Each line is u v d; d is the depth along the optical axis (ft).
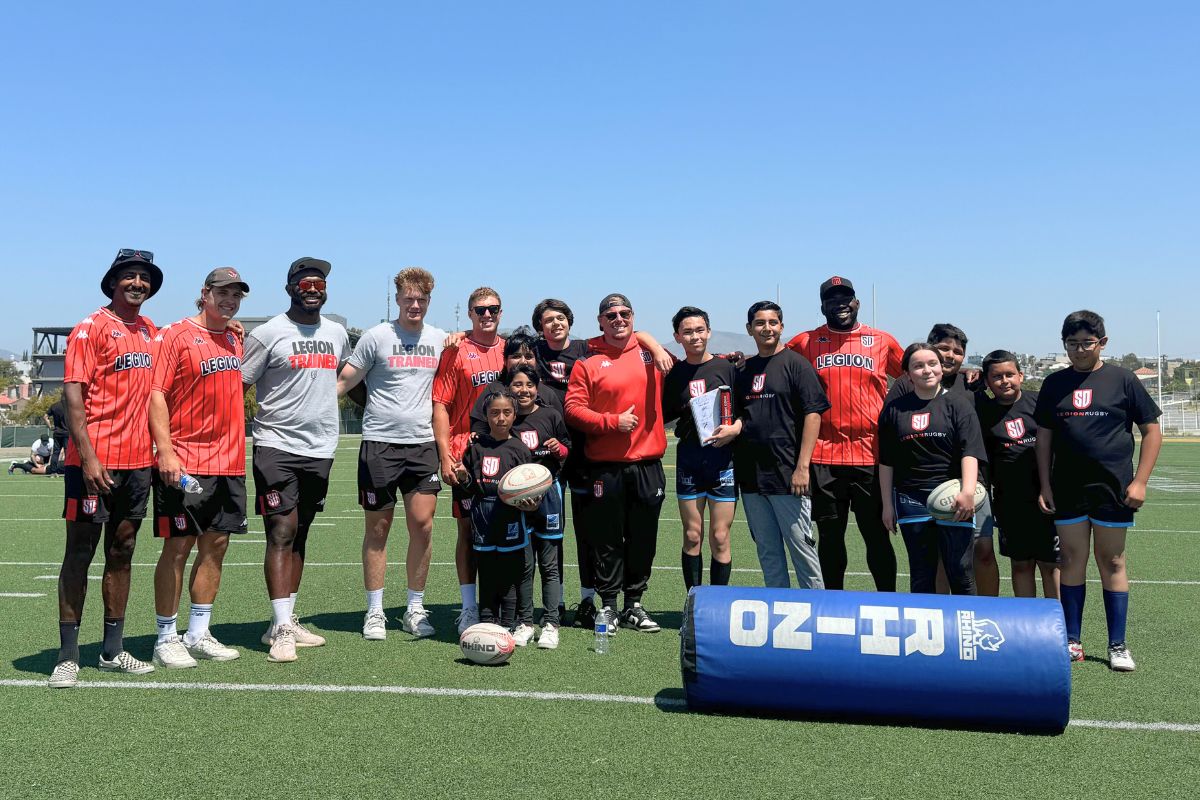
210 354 18.40
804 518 20.53
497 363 21.79
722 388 20.80
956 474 18.28
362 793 11.75
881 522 20.92
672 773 12.43
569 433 21.84
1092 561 32.22
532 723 14.58
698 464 21.26
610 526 21.26
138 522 17.90
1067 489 18.37
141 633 21.54
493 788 11.91
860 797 11.63
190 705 15.58
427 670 17.92
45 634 21.34
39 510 50.47
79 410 16.49
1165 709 15.31
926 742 13.70
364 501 21.09
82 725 14.52
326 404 20.25
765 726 14.43
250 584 28.25
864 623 14.34
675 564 31.60
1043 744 13.61
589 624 22.16
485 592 19.90
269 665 18.38
